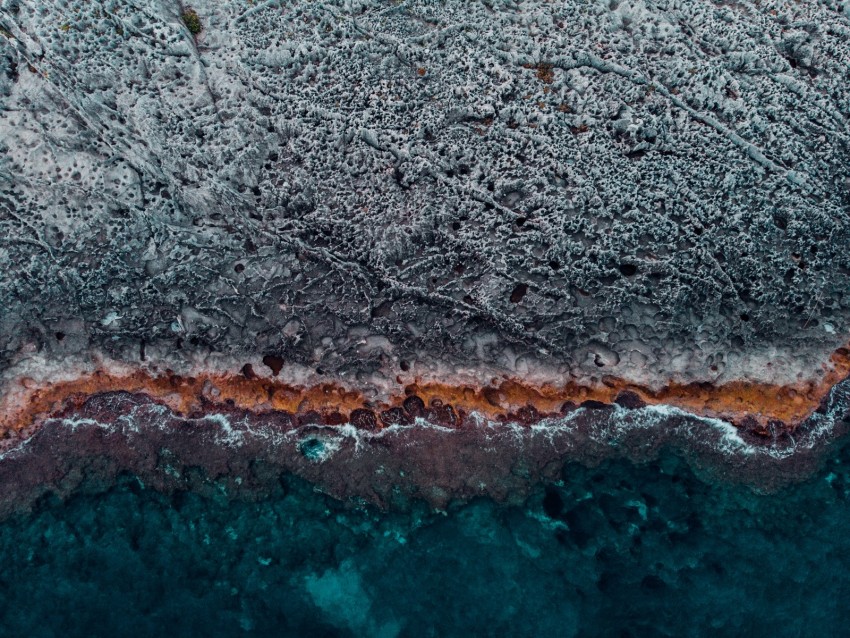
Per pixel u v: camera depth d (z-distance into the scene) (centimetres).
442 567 1412
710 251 1605
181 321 1625
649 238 1599
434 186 1628
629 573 1384
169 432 1571
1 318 1603
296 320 1634
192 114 1642
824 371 1623
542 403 1609
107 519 1477
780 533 1431
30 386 1616
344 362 1614
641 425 1588
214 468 1544
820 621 1308
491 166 1634
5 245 1605
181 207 1639
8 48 1630
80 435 1572
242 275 1634
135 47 1641
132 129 1620
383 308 1633
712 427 1580
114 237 1609
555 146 1627
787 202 1638
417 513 1495
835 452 1548
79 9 1633
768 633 1298
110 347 1628
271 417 1591
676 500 1492
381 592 1382
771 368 1625
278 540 1452
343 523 1481
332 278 1631
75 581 1387
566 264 1595
